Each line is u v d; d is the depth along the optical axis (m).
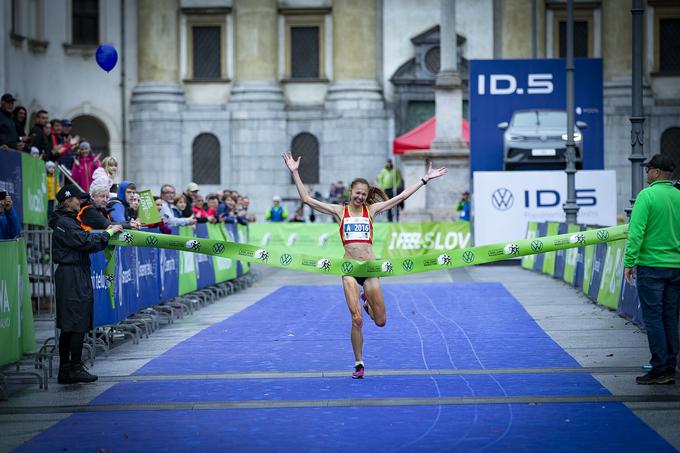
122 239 25.41
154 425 19.64
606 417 19.64
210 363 26.80
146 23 103.25
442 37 80.69
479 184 63.88
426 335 31.69
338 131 103.81
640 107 36.91
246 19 104.62
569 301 41.88
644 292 22.69
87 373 24.33
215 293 46.47
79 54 101.50
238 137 104.12
